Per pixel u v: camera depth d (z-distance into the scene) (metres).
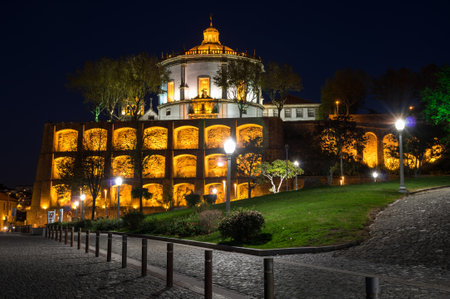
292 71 69.00
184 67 74.38
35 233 46.53
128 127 66.44
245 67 69.06
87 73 69.38
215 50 75.06
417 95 71.94
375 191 24.72
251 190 58.56
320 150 53.12
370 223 15.46
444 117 50.22
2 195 104.62
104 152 65.12
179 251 15.45
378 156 60.69
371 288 3.89
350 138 51.22
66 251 17.20
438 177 33.19
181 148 66.19
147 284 8.67
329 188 31.36
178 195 63.53
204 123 64.81
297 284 8.09
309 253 12.60
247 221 15.45
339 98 76.81
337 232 14.38
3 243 24.34
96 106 71.88
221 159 63.91
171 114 73.56
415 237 12.17
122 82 69.44
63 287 8.46
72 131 69.25
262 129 63.59
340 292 7.28
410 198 20.61
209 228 20.19
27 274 10.33
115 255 14.88
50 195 66.19
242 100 68.56
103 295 7.61
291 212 20.02
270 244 14.53
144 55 69.25
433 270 8.95
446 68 51.62
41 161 68.00
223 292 7.75
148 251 15.77
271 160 60.94
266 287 5.30
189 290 7.98
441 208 15.88
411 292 7.04
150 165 60.84
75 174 50.41
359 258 11.02
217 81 72.94
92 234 32.41
